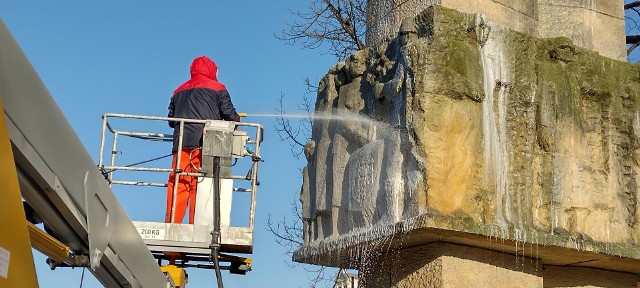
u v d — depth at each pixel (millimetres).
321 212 5734
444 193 4918
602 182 5453
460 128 5027
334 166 5648
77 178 3826
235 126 6625
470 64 5125
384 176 5168
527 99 5270
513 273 5344
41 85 3393
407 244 5273
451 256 5141
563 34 5934
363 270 5641
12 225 3016
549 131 5289
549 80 5375
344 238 5402
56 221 3826
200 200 6527
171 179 6746
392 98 5223
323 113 5914
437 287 5086
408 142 5008
